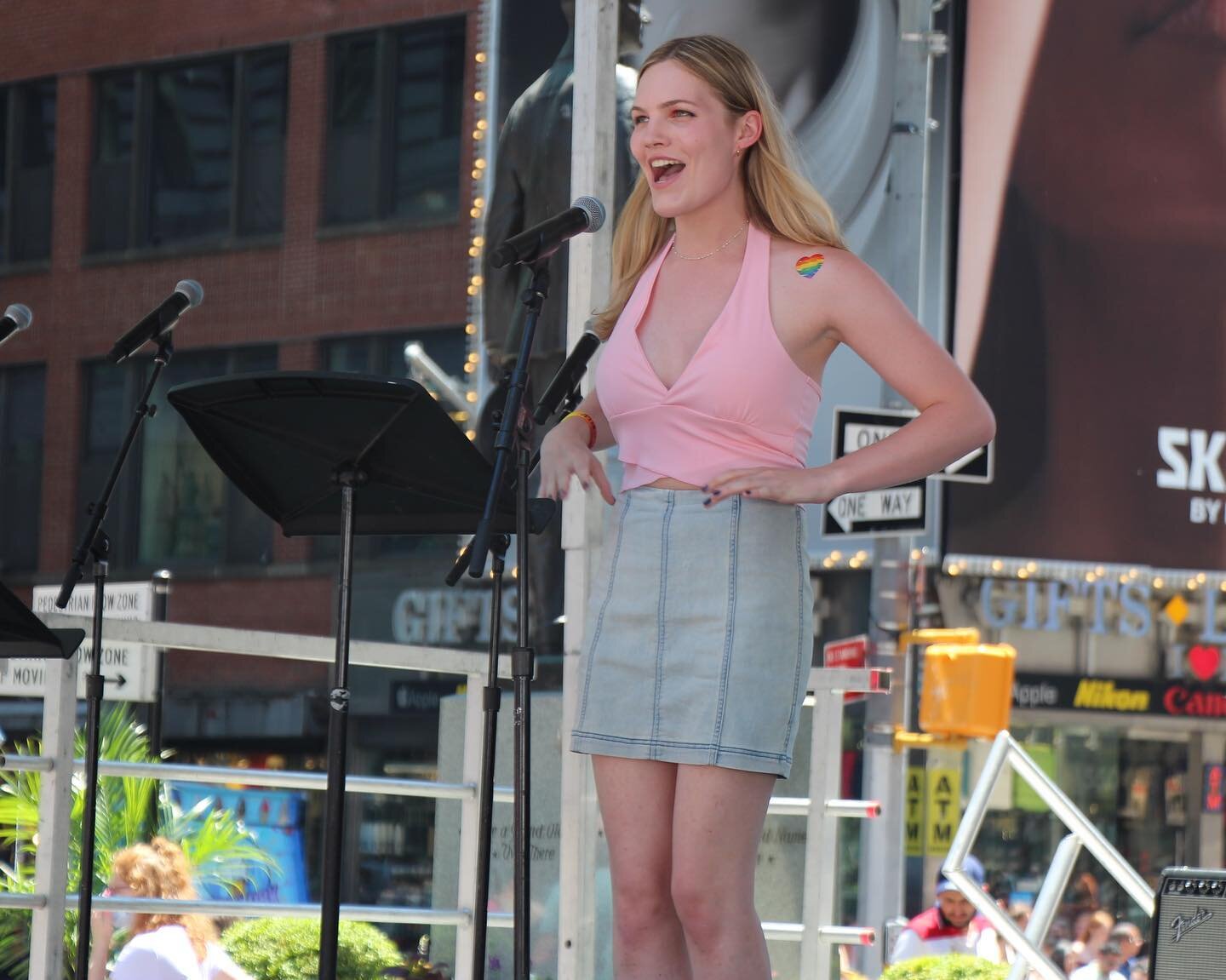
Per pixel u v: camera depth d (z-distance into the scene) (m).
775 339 7.94
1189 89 40.22
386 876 44.53
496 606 9.63
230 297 51.72
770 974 7.94
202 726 50.16
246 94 52.28
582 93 12.73
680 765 7.81
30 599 53.44
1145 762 41.84
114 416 53.25
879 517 23.27
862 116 37.78
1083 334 39.22
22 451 54.28
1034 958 12.45
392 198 50.25
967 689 23.41
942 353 7.92
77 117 54.28
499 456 8.82
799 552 8.02
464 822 12.84
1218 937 9.57
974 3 39.16
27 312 10.49
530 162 17.23
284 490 10.10
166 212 53.31
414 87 50.06
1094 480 39.00
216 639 11.19
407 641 47.38
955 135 38.97
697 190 8.09
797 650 7.92
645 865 7.98
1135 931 30.05
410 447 9.37
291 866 43.19
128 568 52.28
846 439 22.56
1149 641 41.66
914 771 32.78
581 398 9.28
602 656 8.04
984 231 38.91
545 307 16.88
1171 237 39.84
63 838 10.51
